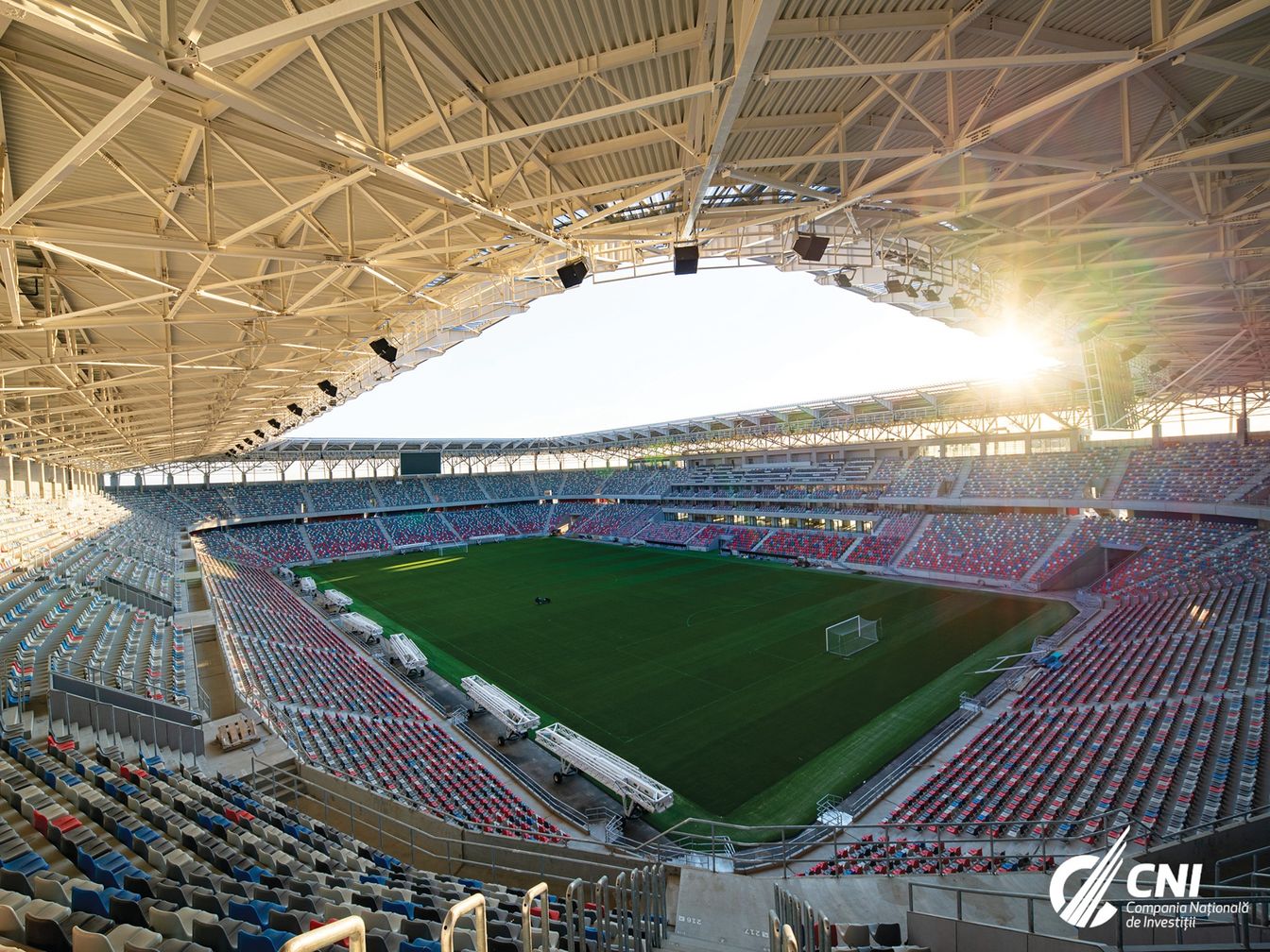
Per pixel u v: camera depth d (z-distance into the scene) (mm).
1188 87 10211
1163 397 42312
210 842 9164
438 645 34406
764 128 11094
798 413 65500
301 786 15781
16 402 24578
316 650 31031
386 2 4852
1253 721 16422
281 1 7016
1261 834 10836
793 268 19141
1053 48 9195
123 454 47500
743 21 6285
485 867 12398
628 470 93312
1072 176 10648
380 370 33500
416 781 18328
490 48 8398
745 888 9516
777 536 63594
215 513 67438
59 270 13820
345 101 7578
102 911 6137
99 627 23938
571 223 15195
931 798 17125
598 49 8586
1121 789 15305
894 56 9273
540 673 29484
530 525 85688
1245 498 36531
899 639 32781
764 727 22859
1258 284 16281
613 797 18812
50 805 9688
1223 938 7293
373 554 70188
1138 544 40469
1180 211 12000
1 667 17734
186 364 18781
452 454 89812
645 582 50875
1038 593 41844
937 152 9461
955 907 9148
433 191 9008
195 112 8930
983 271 20094
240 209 12617
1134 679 22422
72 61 7445
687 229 12953
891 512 58188
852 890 9508
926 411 57375
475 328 26953
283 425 47812
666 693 26453
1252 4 5988
